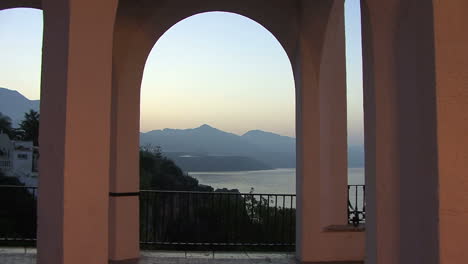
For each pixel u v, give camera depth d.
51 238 4.03
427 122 3.78
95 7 4.07
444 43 3.61
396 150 4.50
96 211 4.08
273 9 7.22
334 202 7.80
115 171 7.03
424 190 3.93
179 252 7.62
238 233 8.09
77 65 3.99
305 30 7.15
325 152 7.78
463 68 3.60
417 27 4.00
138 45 7.12
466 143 3.59
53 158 4.04
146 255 7.34
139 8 6.88
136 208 7.19
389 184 4.50
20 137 20.64
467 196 3.57
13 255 7.11
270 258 7.33
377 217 4.48
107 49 4.16
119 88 7.06
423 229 3.96
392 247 4.46
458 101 3.60
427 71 3.75
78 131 3.99
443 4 3.61
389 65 4.52
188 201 8.04
